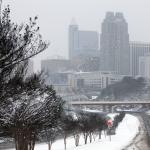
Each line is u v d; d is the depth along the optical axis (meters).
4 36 36.84
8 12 37.47
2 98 40.19
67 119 147.00
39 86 60.59
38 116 63.69
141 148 163.00
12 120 59.62
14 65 39.09
